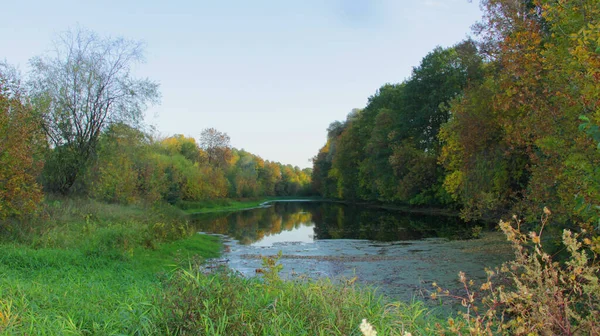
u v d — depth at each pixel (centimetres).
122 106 2516
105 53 2502
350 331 488
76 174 2377
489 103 2216
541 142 1130
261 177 11506
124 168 2733
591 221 856
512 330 413
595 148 820
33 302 568
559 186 1116
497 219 2328
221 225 3566
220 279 621
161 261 1346
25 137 1407
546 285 384
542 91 1181
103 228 1605
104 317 525
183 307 472
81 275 939
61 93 2323
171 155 6094
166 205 3334
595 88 726
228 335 441
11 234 1300
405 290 1149
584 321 364
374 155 5197
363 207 5919
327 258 1781
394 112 5153
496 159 2277
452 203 3944
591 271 379
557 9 923
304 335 473
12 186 1315
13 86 1515
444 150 3322
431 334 520
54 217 1662
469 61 3158
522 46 1297
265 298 568
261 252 1972
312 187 10988
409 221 3450
